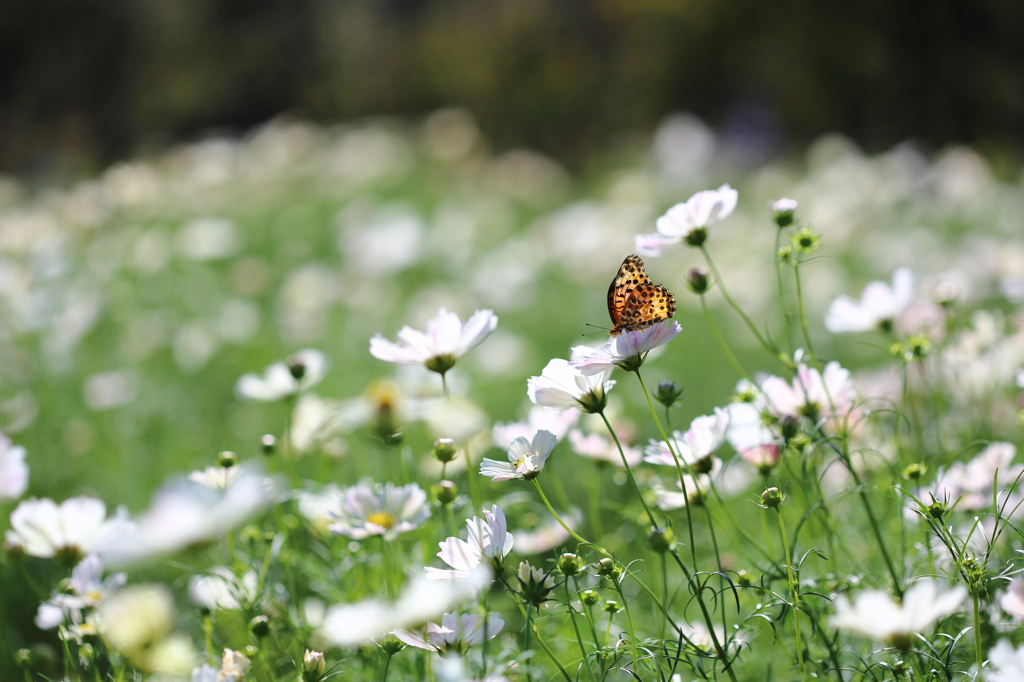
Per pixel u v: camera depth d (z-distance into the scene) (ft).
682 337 14.75
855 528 8.43
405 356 7.93
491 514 7.70
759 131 36.83
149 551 7.28
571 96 47.24
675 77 44.09
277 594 8.17
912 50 39.09
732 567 8.47
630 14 47.65
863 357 12.80
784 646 7.92
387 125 40.86
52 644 8.55
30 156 45.57
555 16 50.34
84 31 49.93
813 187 23.29
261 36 52.01
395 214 23.40
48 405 11.14
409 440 9.52
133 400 12.43
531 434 8.16
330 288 16.89
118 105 49.42
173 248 20.61
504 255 20.33
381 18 54.65
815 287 16.01
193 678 7.63
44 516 7.97
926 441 8.71
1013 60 39.14
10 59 49.01
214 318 16.74
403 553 8.32
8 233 17.58
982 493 8.03
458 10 54.03
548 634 8.16
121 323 16.07
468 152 33.22
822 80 39.11
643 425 10.45
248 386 8.59
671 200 25.90
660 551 7.70
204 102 50.42
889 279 16.72
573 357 7.78
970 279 10.61
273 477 8.21
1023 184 23.59
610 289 8.25
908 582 7.91
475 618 7.66
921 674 7.72
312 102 51.70
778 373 8.32
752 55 41.37
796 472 8.25
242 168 29.04
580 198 28.35
